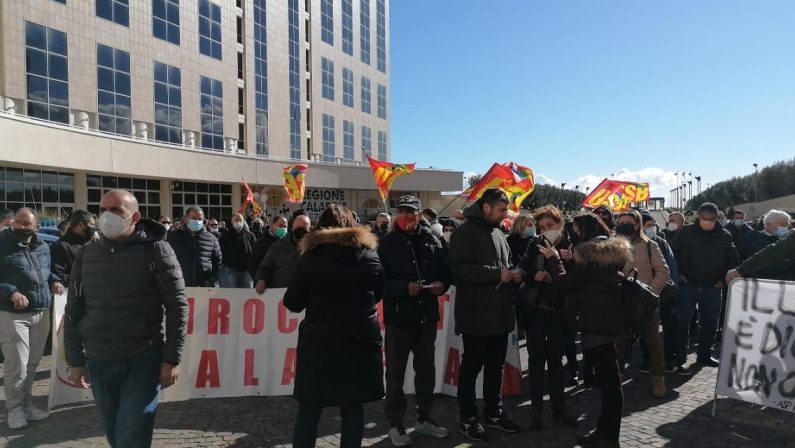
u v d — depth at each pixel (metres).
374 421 4.80
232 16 35.94
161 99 30.30
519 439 4.39
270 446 4.21
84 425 4.65
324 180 40.31
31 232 4.73
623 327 4.09
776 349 4.70
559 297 4.62
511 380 5.66
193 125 32.56
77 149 23.59
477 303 4.35
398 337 4.32
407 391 5.73
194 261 7.86
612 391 4.06
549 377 4.78
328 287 3.23
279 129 40.62
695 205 113.75
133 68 28.41
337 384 3.18
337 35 48.25
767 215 7.91
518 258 6.70
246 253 9.25
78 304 3.21
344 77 49.41
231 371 5.55
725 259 6.50
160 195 30.80
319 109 45.53
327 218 3.49
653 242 5.71
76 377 3.29
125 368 3.11
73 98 25.02
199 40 33.03
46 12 23.72
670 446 4.21
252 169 35.09
